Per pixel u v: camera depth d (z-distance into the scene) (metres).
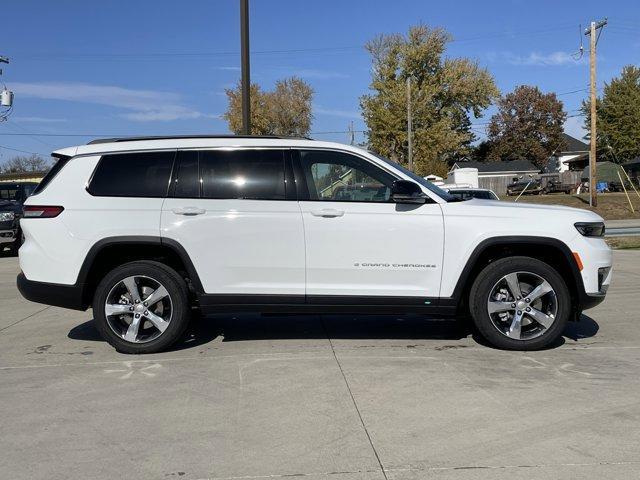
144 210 5.52
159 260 5.79
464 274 5.54
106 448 3.66
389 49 58.03
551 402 4.34
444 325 6.85
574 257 5.52
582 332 6.42
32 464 3.46
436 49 57.69
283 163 5.62
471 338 6.22
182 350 5.83
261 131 59.25
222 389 4.69
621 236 18.52
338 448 3.63
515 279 5.56
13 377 5.04
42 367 5.32
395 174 5.63
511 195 55.28
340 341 6.12
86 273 5.54
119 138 5.86
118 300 5.68
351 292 5.55
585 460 3.44
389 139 56.59
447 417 4.08
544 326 5.59
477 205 5.64
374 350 5.76
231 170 5.62
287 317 7.33
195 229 5.50
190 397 4.52
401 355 5.57
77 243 5.52
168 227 5.50
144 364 5.38
